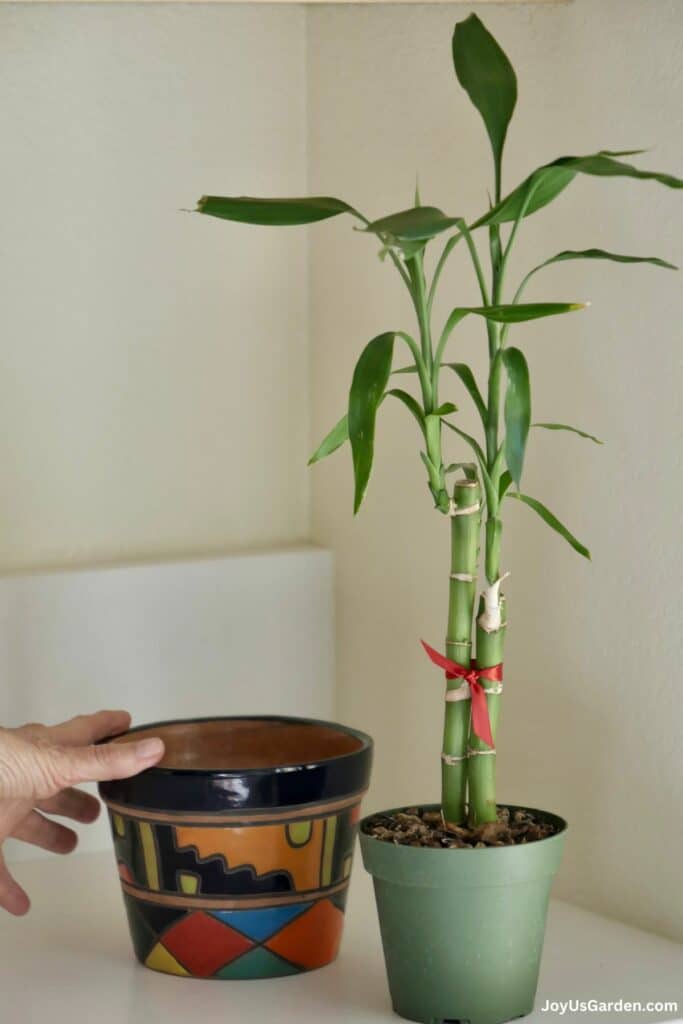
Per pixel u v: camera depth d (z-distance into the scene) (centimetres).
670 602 94
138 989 91
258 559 130
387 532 124
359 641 129
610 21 97
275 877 91
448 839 85
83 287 127
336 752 102
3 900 100
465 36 85
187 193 131
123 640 124
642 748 97
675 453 93
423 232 71
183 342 132
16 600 119
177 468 132
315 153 133
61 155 125
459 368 89
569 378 102
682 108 91
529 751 108
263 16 132
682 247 92
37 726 101
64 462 127
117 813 93
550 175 81
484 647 87
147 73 128
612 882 101
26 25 123
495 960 82
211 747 105
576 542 86
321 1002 88
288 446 137
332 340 132
